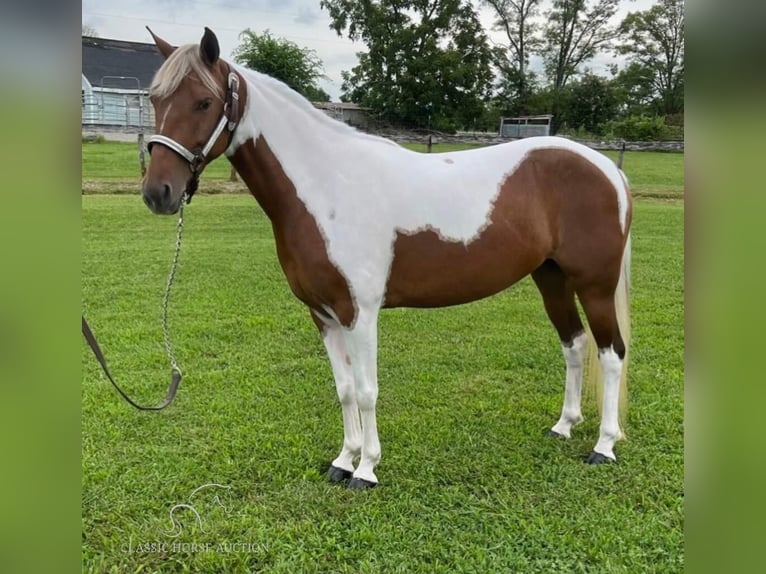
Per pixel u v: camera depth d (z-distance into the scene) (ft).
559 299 9.75
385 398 11.50
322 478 8.77
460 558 6.95
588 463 9.02
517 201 8.45
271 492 8.37
